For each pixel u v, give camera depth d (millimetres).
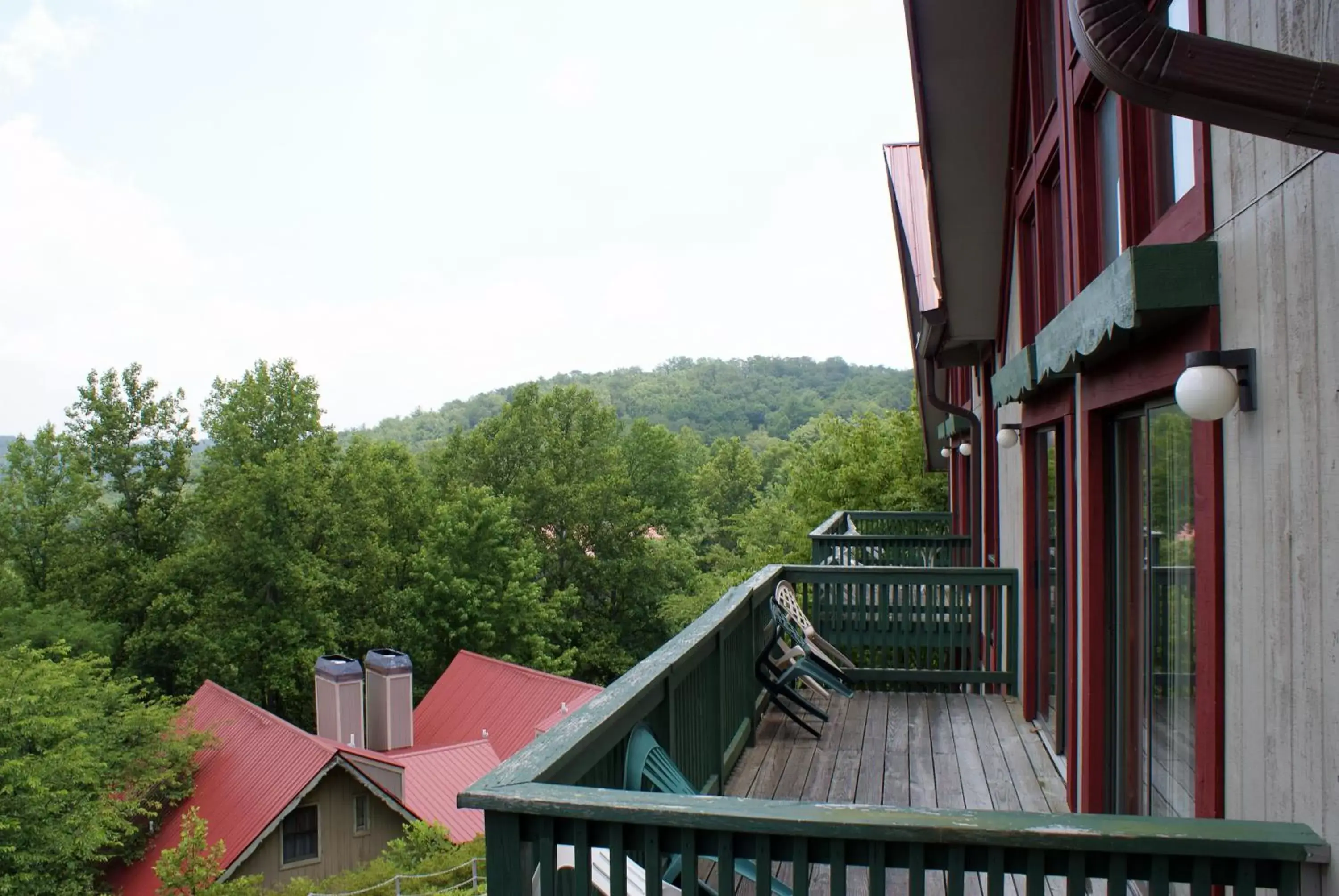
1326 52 1842
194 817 17016
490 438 47250
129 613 34844
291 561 34812
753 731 5605
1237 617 2316
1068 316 3385
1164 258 2457
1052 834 1894
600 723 2643
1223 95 1584
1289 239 2012
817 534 10867
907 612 7023
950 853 1970
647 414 131375
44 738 19828
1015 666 6695
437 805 19766
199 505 36594
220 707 24031
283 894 16234
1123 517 3998
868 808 2057
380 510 40688
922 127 6699
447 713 27781
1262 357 2158
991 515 8969
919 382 13734
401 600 37844
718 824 2043
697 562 52719
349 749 19016
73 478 35469
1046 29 5852
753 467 70125
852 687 7078
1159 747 3381
